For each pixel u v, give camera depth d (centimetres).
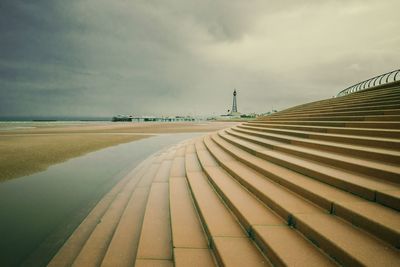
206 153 908
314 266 214
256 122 1548
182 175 675
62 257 343
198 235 330
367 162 382
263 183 432
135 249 334
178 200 470
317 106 1290
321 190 334
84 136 2569
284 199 343
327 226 255
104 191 659
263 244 263
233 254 261
